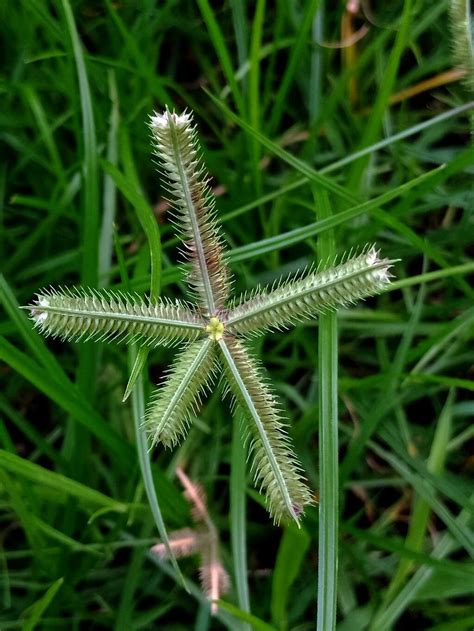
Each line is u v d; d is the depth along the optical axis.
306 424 0.20
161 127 0.13
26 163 0.23
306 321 0.21
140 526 0.20
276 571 0.17
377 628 0.18
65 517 0.19
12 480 0.18
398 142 0.22
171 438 0.14
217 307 0.15
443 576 0.18
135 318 0.14
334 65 0.23
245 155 0.22
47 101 0.23
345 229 0.21
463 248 0.22
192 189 0.14
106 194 0.21
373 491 0.21
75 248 0.23
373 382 0.19
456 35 0.17
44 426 0.22
